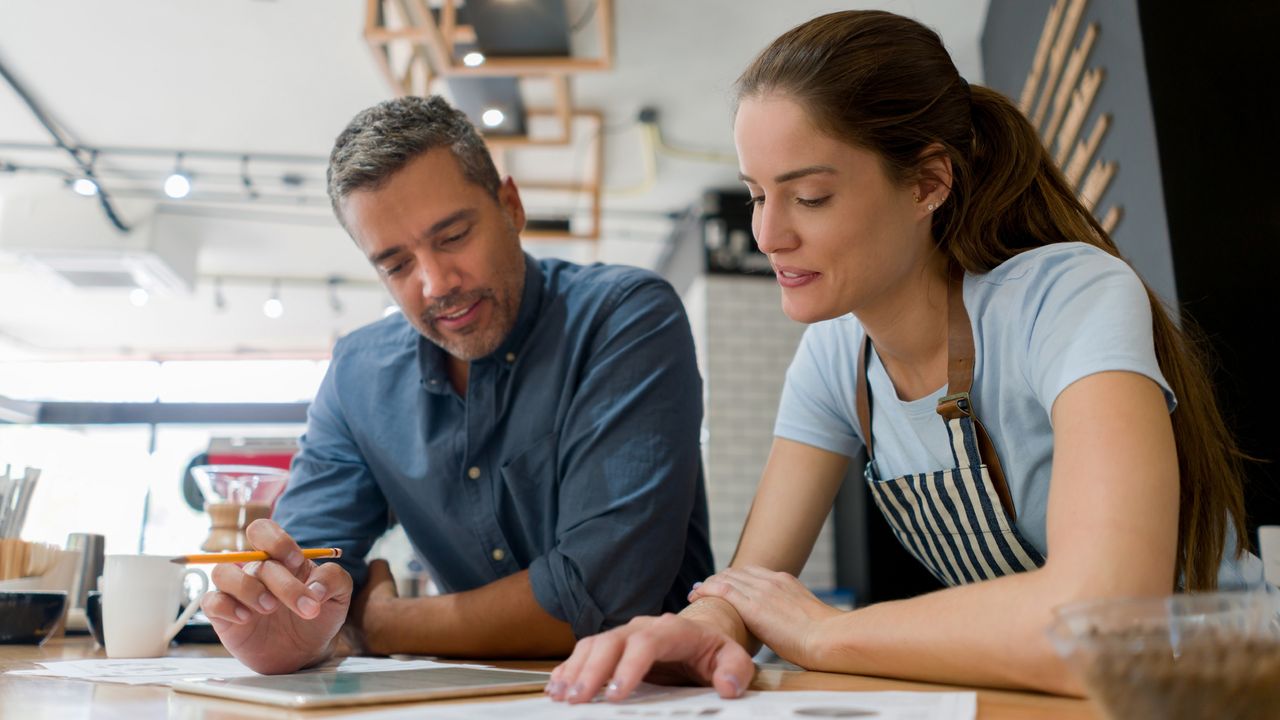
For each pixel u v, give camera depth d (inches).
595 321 63.1
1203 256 92.3
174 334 363.3
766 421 242.2
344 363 69.8
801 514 53.6
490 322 61.2
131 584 53.3
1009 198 46.2
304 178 241.8
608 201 254.2
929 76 44.0
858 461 210.4
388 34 146.2
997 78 156.4
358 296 328.2
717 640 35.4
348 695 31.5
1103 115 105.5
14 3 170.7
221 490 69.5
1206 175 93.8
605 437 58.7
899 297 46.4
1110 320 37.8
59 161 235.8
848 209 42.1
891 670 36.5
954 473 46.4
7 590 59.2
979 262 45.9
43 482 66.2
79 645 62.9
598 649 32.5
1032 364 41.1
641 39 178.2
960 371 45.5
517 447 62.9
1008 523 45.2
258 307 336.8
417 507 66.4
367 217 58.8
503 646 56.1
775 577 45.2
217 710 30.4
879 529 206.8
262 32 178.9
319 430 69.4
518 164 229.9
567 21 147.4
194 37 181.0
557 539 58.3
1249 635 19.9
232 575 44.0
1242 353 90.5
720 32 176.2
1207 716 19.6
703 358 243.4
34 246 256.5
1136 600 20.9
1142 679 20.1
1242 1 96.7
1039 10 130.4
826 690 33.6
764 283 246.4
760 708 29.1
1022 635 31.9
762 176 42.8
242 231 277.3
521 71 157.6
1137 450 33.9
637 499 56.8
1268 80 95.5
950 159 44.3
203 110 209.0
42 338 362.3
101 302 328.5
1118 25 101.3
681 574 63.6
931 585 203.2
